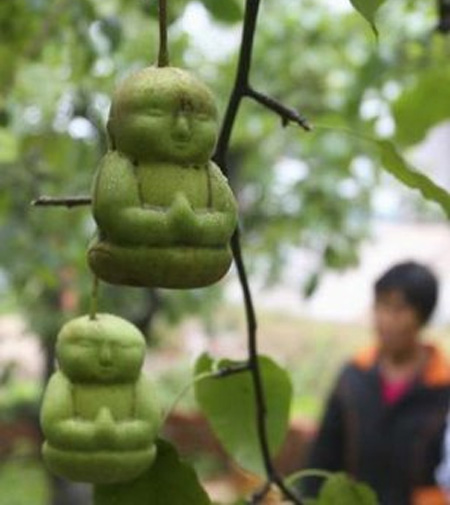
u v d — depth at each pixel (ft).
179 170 5.30
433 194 7.13
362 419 14.79
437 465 14.61
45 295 18.78
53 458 6.02
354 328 48.08
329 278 53.21
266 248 19.49
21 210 14.78
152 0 10.26
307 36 19.30
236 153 20.03
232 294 36.24
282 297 50.14
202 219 5.24
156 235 5.21
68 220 15.11
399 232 53.78
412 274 14.62
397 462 14.65
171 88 5.27
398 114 9.39
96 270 5.38
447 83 9.24
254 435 7.66
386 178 19.98
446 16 9.24
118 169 5.27
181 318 21.57
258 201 19.27
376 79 12.53
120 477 6.03
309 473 7.64
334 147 17.15
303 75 18.83
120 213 5.22
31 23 12.69
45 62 15.14
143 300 19.56
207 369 7.61
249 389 7.59
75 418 5.98
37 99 14.37
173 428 24.98
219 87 18.38
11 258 14.35
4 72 12.78
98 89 15.03
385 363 14.79
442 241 53.01
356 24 19.27
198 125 5.29
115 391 6.02
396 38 16.10
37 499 25.85
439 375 14.64
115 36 12.40
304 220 18.47
